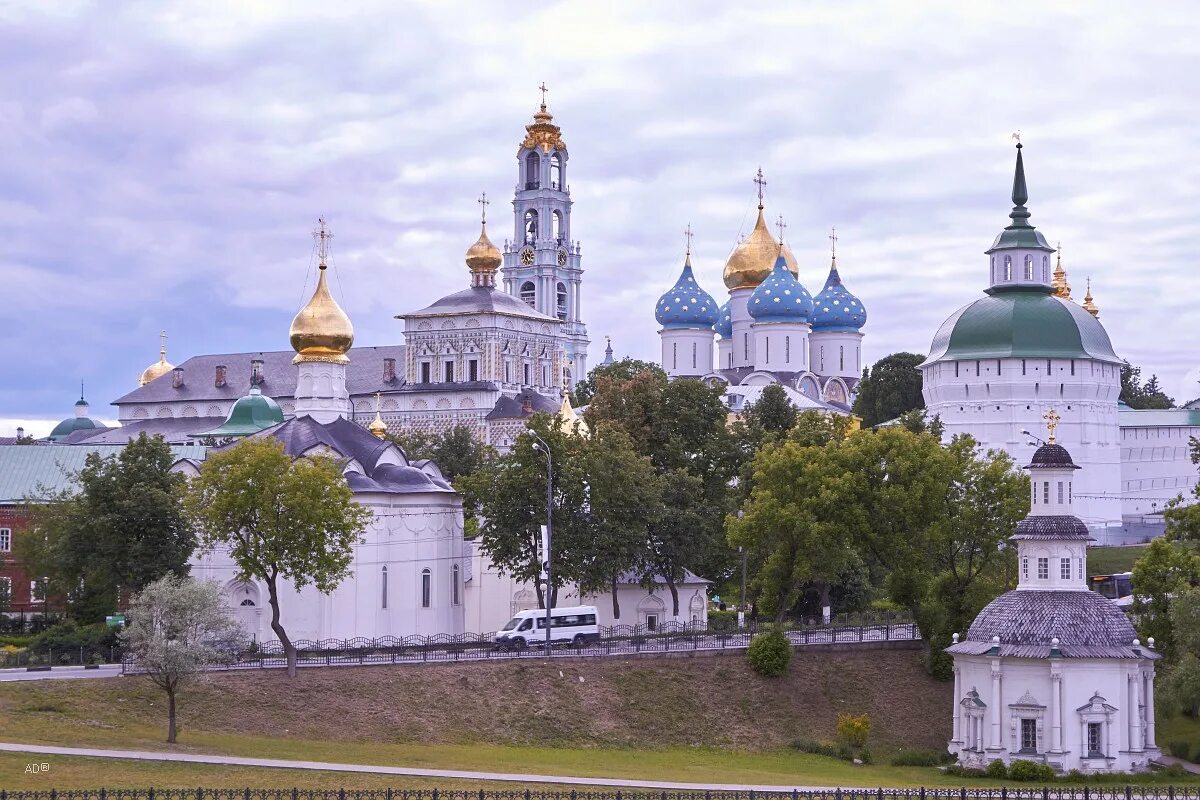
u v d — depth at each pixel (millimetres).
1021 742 117812
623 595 155625
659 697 126875
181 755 95062
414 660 124688
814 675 134000
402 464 157500
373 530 144750
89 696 108562
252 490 121688
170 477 142875
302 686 116688
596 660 129125
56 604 163375
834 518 146625
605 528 147750
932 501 144375
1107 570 188250
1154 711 127562
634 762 112062
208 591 104875
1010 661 118625
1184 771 116750
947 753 123750
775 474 151625
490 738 116875
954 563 145375
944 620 136750
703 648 135125
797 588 153875
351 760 99562
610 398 183375
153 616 102312
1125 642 119688
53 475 179000
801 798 89938
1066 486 123875
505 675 124000
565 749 117125
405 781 91062
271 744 104312
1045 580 122688
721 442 181375
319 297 174375
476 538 161500
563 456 149250
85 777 85750
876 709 131250
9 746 92875
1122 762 116500
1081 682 117125
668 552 155250
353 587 142500
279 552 121312
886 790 98250
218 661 116375
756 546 149375
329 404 173750
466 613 159500
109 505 139500
